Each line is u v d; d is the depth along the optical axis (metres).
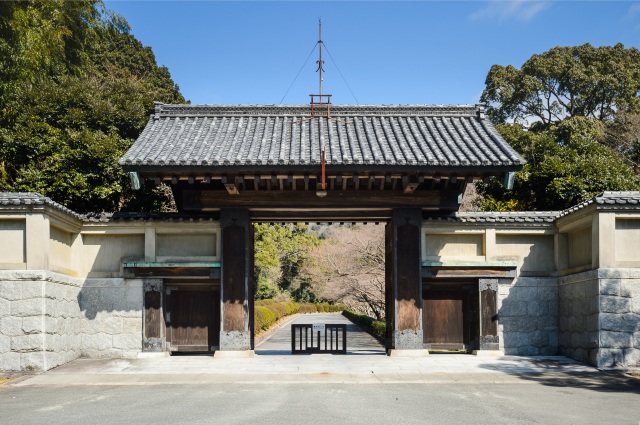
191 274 13.49
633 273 11.52
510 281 13.87
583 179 19.62
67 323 12.79
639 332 11.43
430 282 14.02
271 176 12.53
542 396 8.96
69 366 12.20
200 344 13.73
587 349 12.09
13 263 11.77
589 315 12.02
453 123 14.67
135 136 21.12
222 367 11.94
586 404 8.32
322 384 10.11
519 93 41.50
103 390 9.70
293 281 55.12
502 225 13.91
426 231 13.89
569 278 13.04
